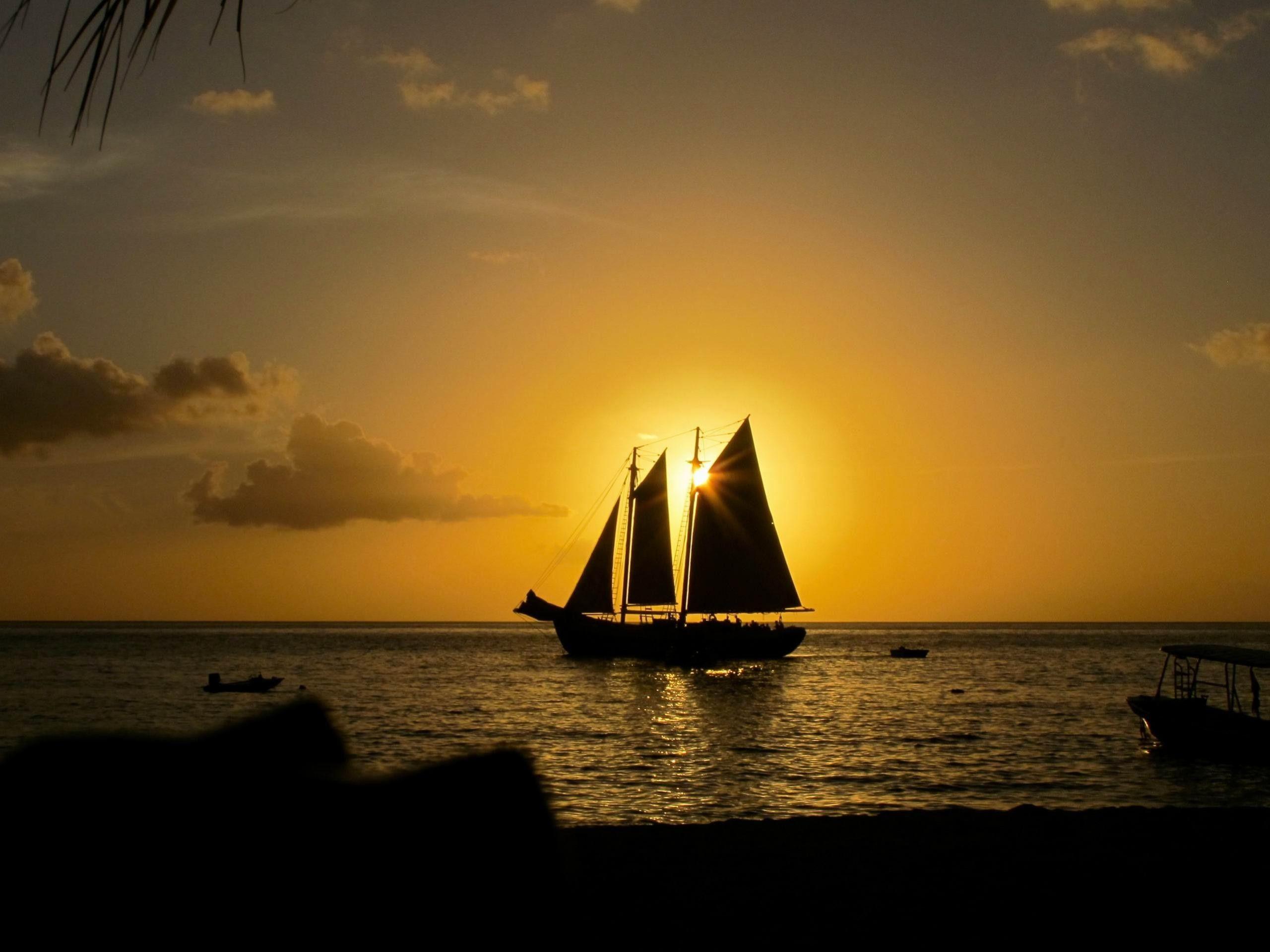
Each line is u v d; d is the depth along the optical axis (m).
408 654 172.25
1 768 2.11
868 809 32.53
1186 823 20.22
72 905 1.96
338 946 2.08
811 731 58.41
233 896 2.04
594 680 106.25
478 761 2.49
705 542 116.81
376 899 2.12
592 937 12.84
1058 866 16.62
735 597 114.50
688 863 16.72
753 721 64.62
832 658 159.88
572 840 18.48
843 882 15.56
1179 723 44.44
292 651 182.12
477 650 191.50
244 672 118.19
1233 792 36.47
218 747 2.28
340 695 87.50
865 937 12.91
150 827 2.04
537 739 54.41
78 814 2.02
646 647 118.88
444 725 62.50
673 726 61.38
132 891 1.99
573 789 35.88
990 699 81.62
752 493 114.25
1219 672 119.81
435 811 2.30
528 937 2.28
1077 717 66.19
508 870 2.30
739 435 115.50
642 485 122.69
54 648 191.38
